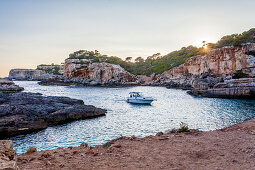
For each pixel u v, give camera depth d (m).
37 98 34.78
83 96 58.81
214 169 6.17
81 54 183.25
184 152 8.07
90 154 8.13
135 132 19.75
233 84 54.62
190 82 97.31
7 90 66.75
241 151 8.08
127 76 135.12
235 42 78.94
